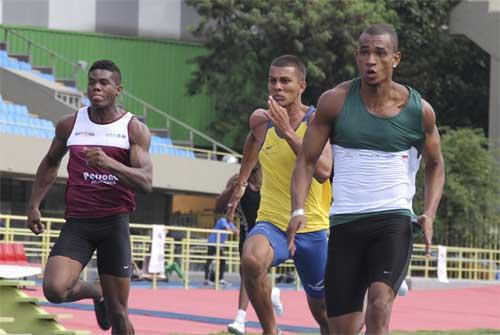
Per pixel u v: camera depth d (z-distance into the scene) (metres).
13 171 52.56
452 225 67.94
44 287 16.78
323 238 18.67
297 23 75.69
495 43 80.88
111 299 17.64
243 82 78.62
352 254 14.28
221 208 23.83
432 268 56.62
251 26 77.69
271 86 18.66
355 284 14.34
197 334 24.17
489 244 68.12
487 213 68.88
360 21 77.44
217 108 80.06
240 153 80.06
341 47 77.75
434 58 85.19
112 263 17.42
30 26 78.94
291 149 18.17
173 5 84.12
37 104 65.88
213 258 47.78
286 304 37.84
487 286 58.28
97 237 17.34
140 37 83.06
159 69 83.44
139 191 16.95
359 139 14.14
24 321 18.56
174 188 62.16
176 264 47.66
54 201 62.00
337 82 78.19
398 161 14.17
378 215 14.09
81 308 29.77
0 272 21.08
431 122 14.27
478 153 69.69
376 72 13.86
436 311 38.25
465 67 87.56
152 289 44.09
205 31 79.12
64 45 79.88
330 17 76.94
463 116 87.06
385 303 13.73
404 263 14.03
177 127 83.06
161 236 44.25
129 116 17.48
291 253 14.31
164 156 61.31
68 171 17.47
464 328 30.34
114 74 17.28
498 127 80.19
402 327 29.88
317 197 18.59
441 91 86.31
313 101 78.75
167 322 28.06
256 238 18.17
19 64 69.81
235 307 35.31
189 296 40.56
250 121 20.59
